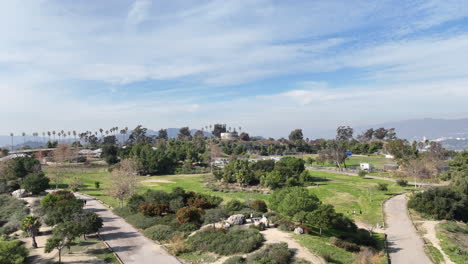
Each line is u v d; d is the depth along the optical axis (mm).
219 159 162500
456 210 57562
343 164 143250
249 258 30141
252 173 94188
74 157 141000
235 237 35906
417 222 54312
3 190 72938
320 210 40812
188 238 38250
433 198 59625
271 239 36500
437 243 43406
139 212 51531
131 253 35031
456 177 81875
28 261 32906
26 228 37438
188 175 119750
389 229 50469
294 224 42656
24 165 90938
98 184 85812
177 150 152125
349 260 32969
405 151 124688
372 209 62562
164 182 100188
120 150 145125
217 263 31172
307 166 139750
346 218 46469
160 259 33250
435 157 116812
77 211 42688
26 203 61281
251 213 47969
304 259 30422
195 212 44125
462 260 37500
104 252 35281
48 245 31453
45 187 73000
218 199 58344
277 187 85875
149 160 120812
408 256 38781
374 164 143625
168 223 44438
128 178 63938
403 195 75188
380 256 37156
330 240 38031
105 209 58688
